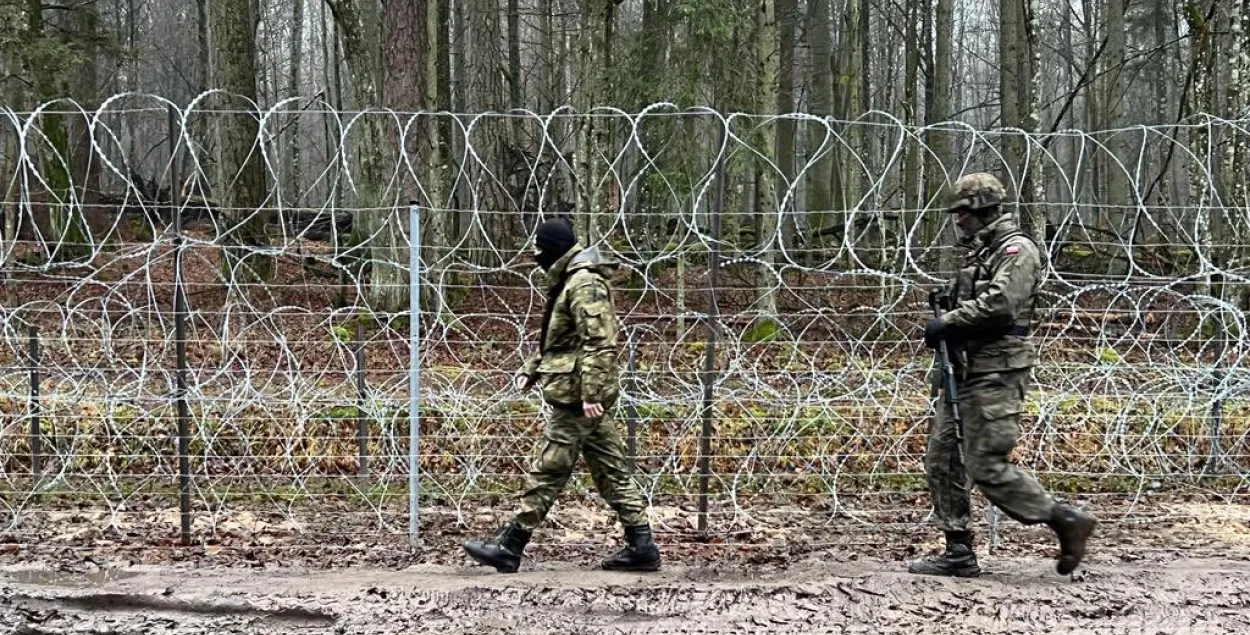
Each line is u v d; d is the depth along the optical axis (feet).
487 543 15.85
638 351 21.65
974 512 19.80
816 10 62.23
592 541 17.75
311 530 18.01
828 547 17.46
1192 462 21.18
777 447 20.53
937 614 14.26
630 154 44.93
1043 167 28.09
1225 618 14.23
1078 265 28.89
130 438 20.42
